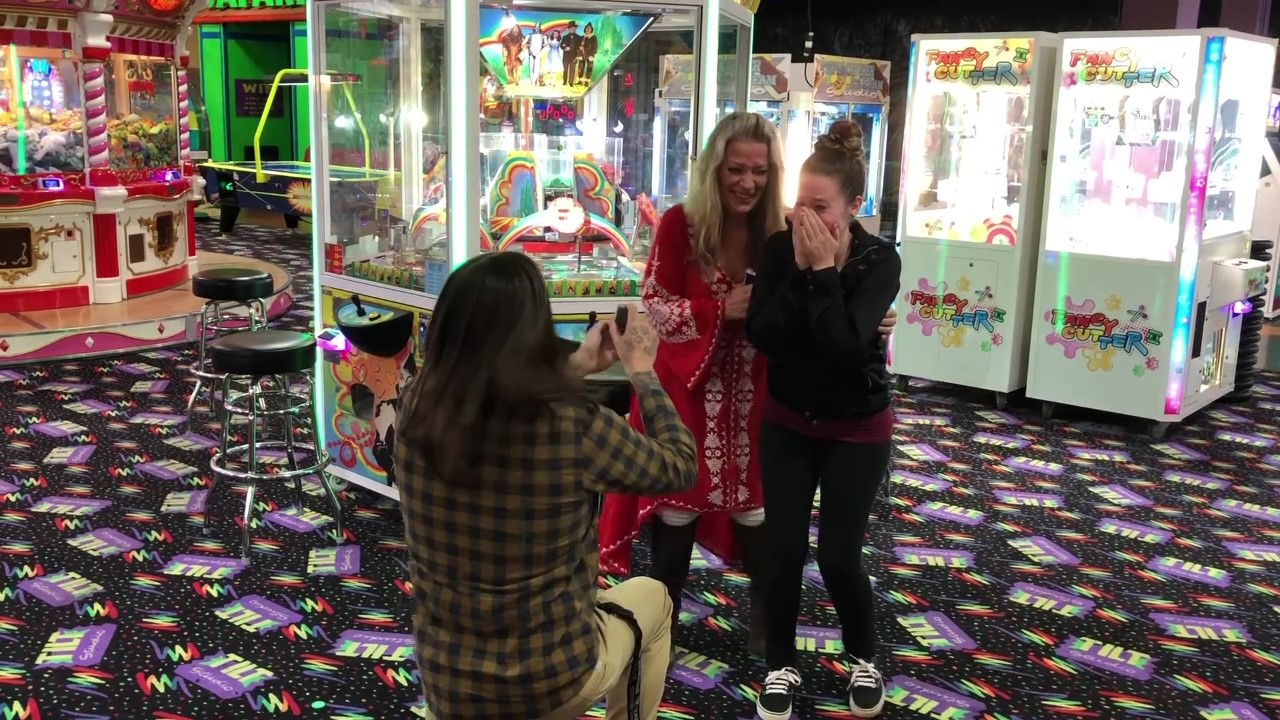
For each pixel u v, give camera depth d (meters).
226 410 3.71
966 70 5.42
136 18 6.87
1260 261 5.57
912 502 4.21
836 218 2.30
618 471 1.65
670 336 2.57
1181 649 3.03
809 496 2.47
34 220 6.41
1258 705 2.73
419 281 3.45
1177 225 4.92
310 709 2.57
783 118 8.38
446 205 3.26
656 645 2.04
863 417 2.37
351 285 3.74
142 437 4.72
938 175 5.61
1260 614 3.27
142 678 2.69
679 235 2.60
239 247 10.62
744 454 2.68
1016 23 9.27
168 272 7.43
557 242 3.38
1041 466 4.70
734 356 2.62
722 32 3.39
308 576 3.34
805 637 3.03
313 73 3.73
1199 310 5.07
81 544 3.53
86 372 5.82
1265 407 5.79
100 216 6.69
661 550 2.73
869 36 10.26
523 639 1.62
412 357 3.53
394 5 3.32
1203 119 4.76
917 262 5.75
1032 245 5.47
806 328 2.29
